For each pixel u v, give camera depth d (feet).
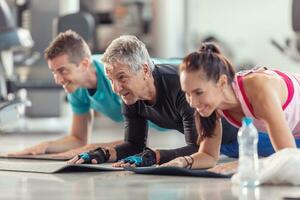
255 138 11.51
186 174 12.78
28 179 12.84
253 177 11.44
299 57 27.04
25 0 31.48
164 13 40.32
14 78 28.81
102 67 16.37
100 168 13.82
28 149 17.15
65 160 15.99
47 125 35.06
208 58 11.78
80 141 17.53
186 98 12.84
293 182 11.55
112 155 15.08
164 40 40.32
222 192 10.88
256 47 43.83
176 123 14.78
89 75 16.24
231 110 12.56
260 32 43.75
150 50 40.73
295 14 25.27
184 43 41.09
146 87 14.07
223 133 15.76
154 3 40.70
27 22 31.68
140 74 13.85
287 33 43.24
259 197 10.36
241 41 44.04
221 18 44.24
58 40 16.11
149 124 16.14
